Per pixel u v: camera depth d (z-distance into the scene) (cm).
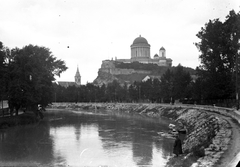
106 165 3078
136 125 7044
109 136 5219
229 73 6762
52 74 9038
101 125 7188
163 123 7369
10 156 3541
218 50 6862
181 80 10594
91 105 19100
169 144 4322
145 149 3941
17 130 6153
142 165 3045
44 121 8438
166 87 11919
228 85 6700
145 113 11338
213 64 6925
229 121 4019
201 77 7406
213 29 7050
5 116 7669
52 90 9012
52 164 3138
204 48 7188
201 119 5566
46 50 8875
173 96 11312
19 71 6869
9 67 7062
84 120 8731
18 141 4694
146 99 16712
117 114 11519
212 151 2458
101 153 3700
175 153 3009
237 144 2536
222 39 6881
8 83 6856
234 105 6028
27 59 7219
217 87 6900
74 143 4488
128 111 13362
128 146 4191
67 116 10669
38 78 7281
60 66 9281
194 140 3750
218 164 1994
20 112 9756
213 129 3653
